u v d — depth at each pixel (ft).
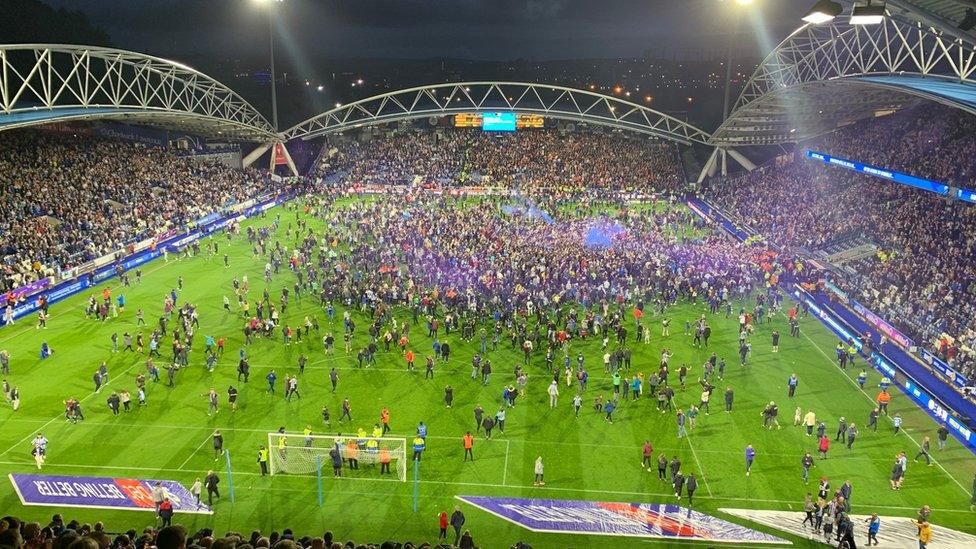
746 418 127.44
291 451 111.96
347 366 148.15
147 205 251.80
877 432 122.72
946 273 176.65
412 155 376.27
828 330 174.40
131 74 397.39
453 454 114.42
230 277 208.64
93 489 102.27
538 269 195.42
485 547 91.25
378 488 104.94
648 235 241.35
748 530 96.07
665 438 120.26
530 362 151.74
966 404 129.49
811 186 280.92
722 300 188.55
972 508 100.58
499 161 368.48
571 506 100.94
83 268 197.88
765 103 277.23
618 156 372.99
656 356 155.94
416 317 175.83
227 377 141.59
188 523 95.25
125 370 143.23
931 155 234.17
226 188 300.20
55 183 234.58
